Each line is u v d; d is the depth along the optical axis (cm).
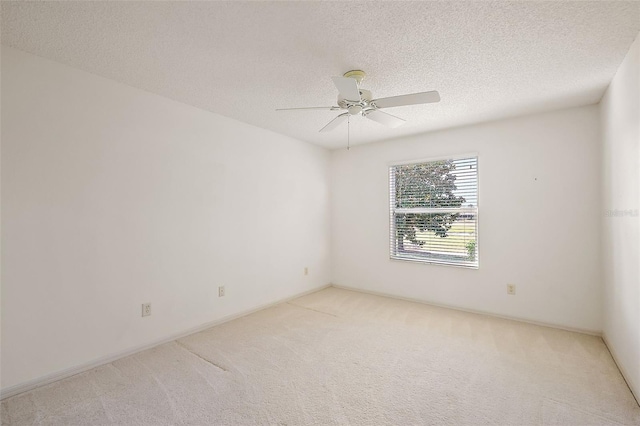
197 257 307
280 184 404
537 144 323
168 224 283
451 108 305
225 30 177
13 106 199
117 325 248
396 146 424
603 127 275
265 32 179
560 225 313
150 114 270
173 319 286
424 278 400
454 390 203
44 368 210
